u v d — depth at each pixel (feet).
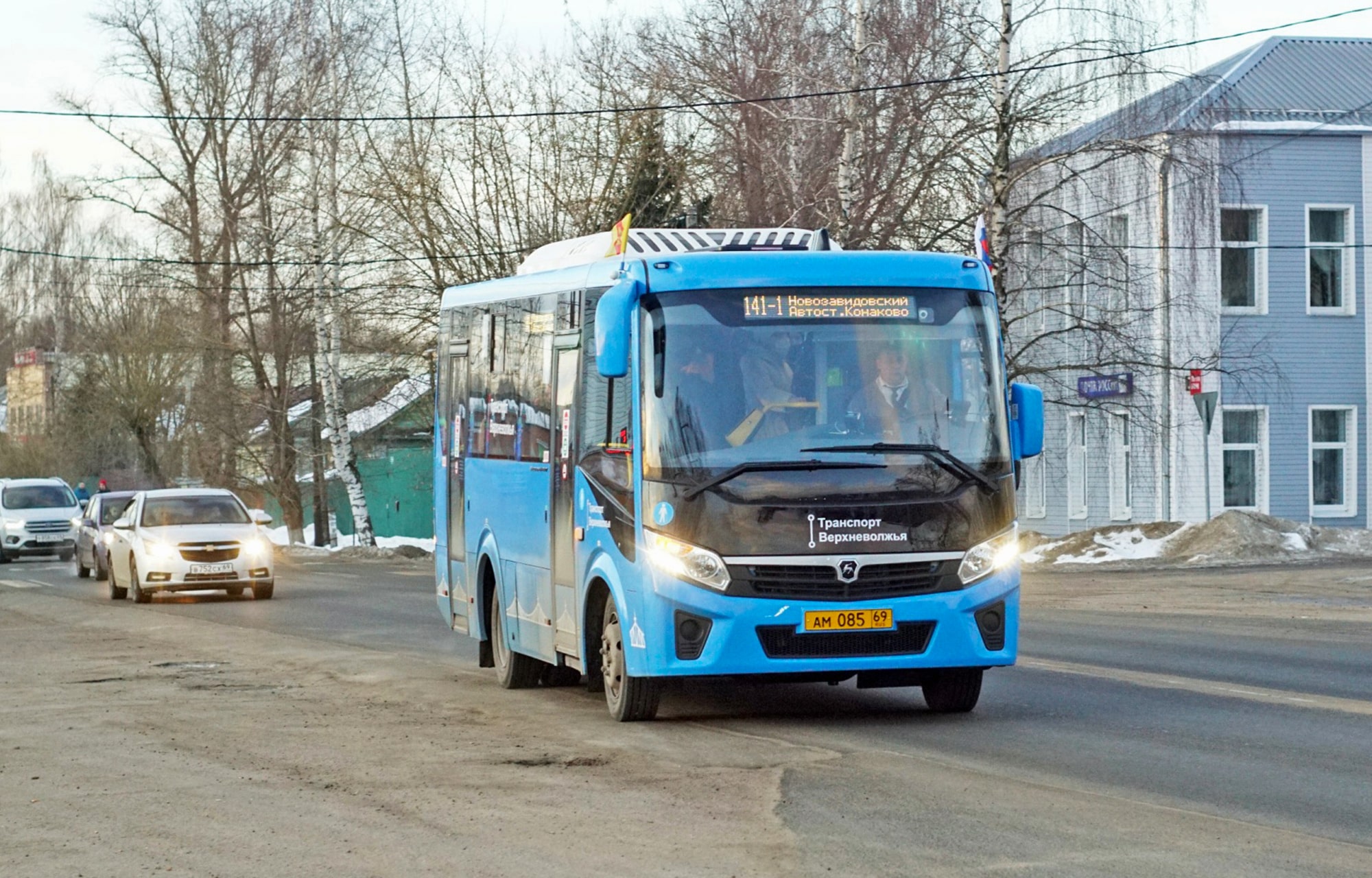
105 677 52.42
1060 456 136.56
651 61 128.06
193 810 28.63
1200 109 103.14
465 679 50.52
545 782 30.73
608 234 43.86
